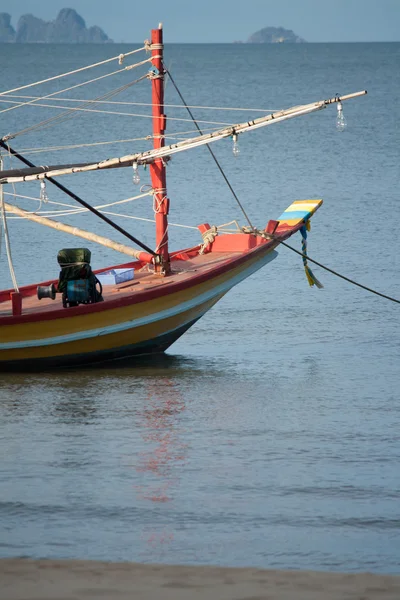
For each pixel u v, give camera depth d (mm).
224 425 51969
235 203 141125
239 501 40844
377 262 100438
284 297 86625
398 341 71938
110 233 118438
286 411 54812
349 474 44406
